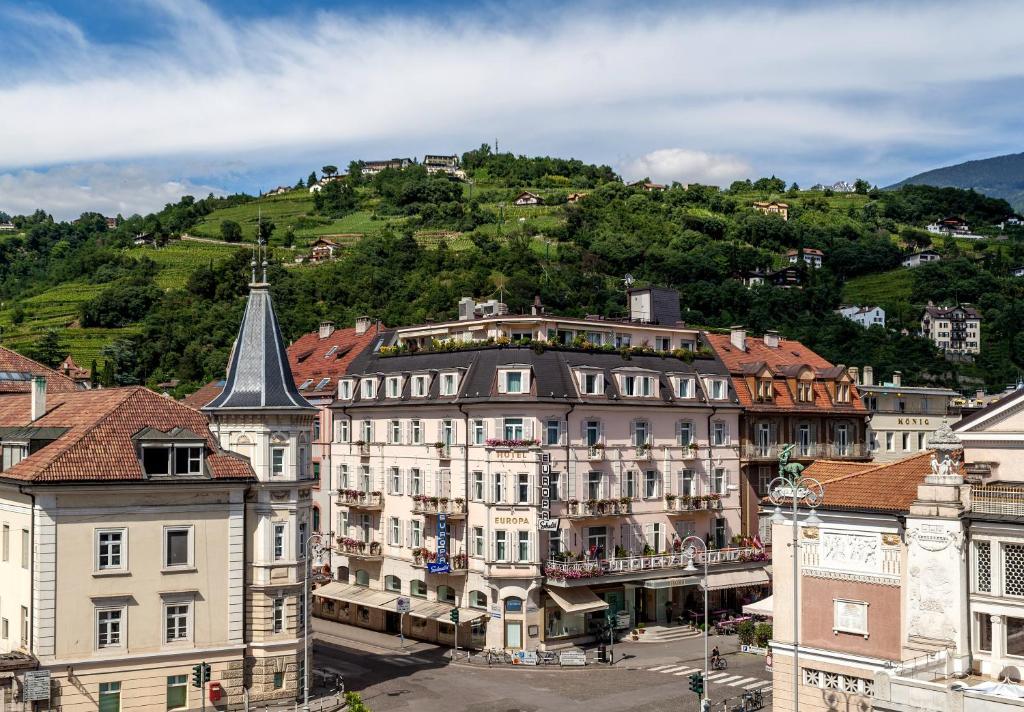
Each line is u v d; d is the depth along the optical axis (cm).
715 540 8162
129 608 5141
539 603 6981
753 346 9638
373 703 5703
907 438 9944
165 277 19725
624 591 7506
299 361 9875
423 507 7506
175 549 5297
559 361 7338
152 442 5253
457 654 6919
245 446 5647
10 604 5219
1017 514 3975
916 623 4191
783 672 4694
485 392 7188
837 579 4516
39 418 5803
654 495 7775
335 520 8588
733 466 8331
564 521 7150
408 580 7738
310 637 5800
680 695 5841
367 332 9594
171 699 5244
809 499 4153
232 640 5419
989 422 4366
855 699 4416
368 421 8269
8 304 19875
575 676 6353
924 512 4175
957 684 3662
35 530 4950
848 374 9288
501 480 7031
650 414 7769
